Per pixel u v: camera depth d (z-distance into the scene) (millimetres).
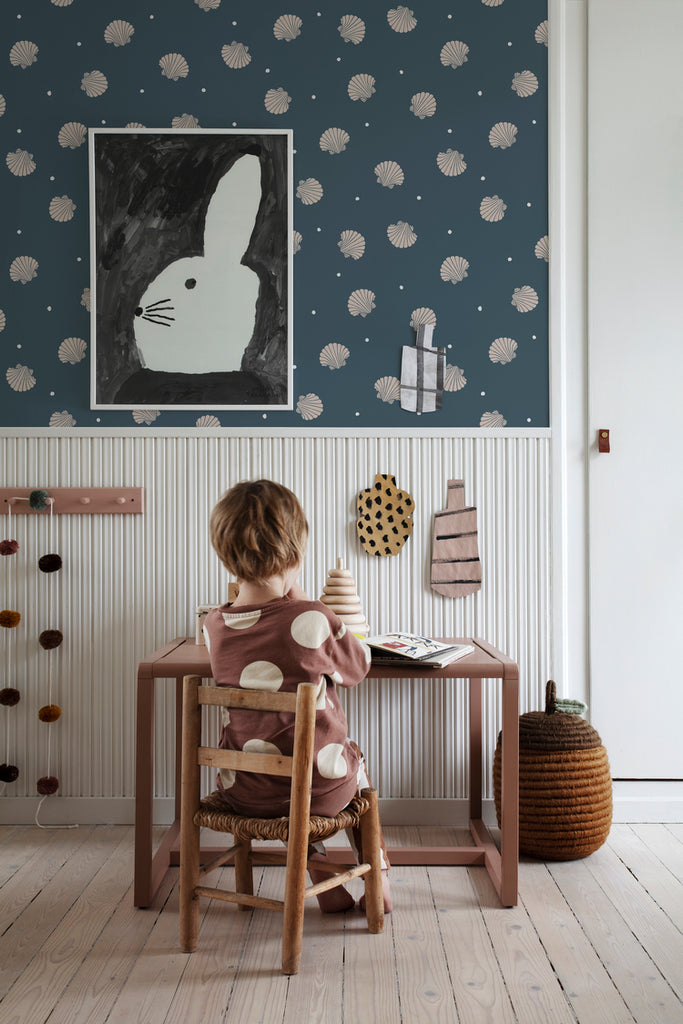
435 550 2367
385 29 2389
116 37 2379
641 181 2396
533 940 1684
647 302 2398
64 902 1855
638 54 2396
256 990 1499
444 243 2383
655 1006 1447
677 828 2330
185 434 2359
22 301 2367
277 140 2369
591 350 2422
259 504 1668
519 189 2385
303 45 2387
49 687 2352
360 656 1690
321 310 2373
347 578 2090
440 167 2387
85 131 2373
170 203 2361
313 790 1604
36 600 2352
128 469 2365
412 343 2379
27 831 2303
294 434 2361
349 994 1487
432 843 2203
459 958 1613
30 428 2361
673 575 2412
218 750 1594
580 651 2412
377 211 2379
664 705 2408
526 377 2383
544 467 2377
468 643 2197
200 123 2379
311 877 1830
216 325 2361
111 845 2195
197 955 1625
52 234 2369
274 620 1616
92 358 2350
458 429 2369
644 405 2400
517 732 1854
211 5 2385
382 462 2373
